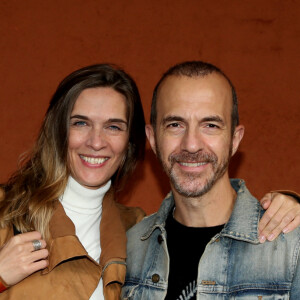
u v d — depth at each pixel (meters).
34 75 3.58
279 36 3.64
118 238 2.29
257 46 3.64
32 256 1.98
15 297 2.00
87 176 2.29
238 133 2.21
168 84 2.10
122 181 2.61
